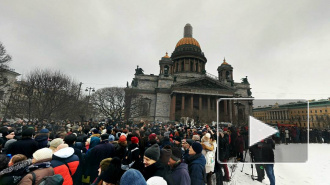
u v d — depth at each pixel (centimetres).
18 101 2897
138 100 5684
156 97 7244
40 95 2814
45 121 2261
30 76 2862
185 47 9619
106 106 5066
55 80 2917
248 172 1117
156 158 427
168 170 428
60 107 2914
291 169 1209
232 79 8344
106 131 1036
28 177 376
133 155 546
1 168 379
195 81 6775
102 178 352
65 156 504
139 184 254
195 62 9256
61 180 350
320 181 989
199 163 499
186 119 5047
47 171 414
